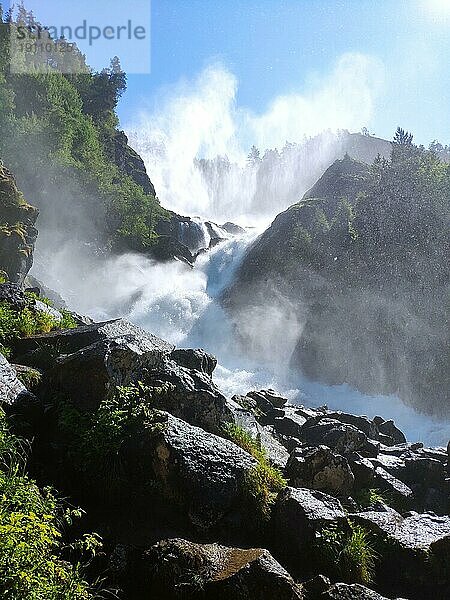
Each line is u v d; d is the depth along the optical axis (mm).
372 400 32906
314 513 7832
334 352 37188
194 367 11828
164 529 7547
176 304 44000
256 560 6609
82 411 9109
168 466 8008
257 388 31719
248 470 8273
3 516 5527
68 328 13602
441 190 36312
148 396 9312
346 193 55031
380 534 8031
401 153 50969
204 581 6496
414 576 7574
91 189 50719
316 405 31625
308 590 6816
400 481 10727
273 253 48438
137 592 6762
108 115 74375
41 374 10438
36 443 8562
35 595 5215
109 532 7391
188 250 54844
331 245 42812
